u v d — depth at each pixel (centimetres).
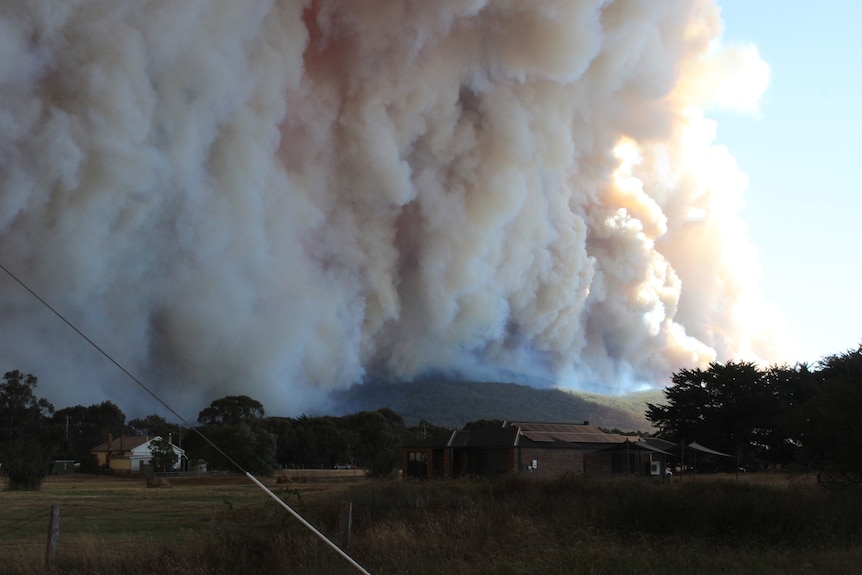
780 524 1359
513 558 1150
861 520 1375
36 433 7575
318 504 1916
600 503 1631
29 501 2961
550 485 2116
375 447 8519
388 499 1922
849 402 1920
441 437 4728
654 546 1248
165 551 1161
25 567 1110
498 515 1594
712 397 5884
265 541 1186
